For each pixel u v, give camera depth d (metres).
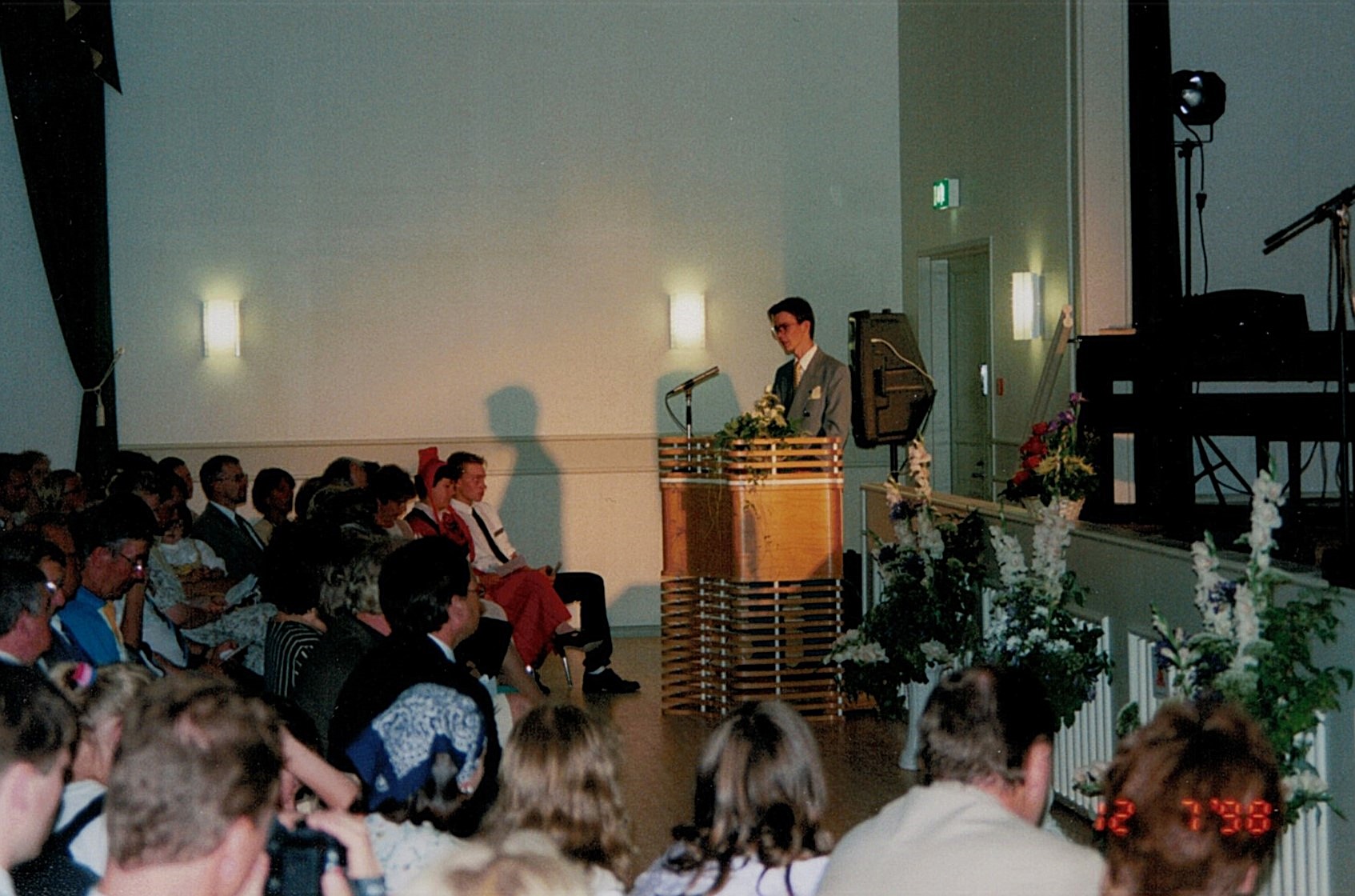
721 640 7.57
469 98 10.16
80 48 9.34
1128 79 8.01
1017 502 6.34
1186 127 8.35
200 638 5.56
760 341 10.50
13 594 3.22
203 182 9.89
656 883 2.42
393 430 10.12
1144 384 5.42
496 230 10.20
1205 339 5.11
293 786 2.88
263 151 9.95
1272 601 3.97
